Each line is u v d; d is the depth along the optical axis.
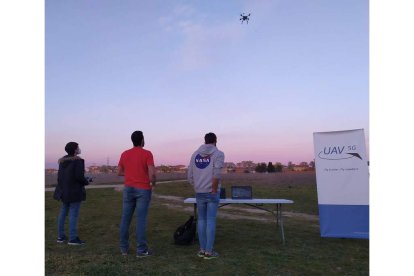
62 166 5.50
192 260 4.62
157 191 17.64
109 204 11.70
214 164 4.71
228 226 7.34
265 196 14.35
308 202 12.15
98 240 5.91
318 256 4.86
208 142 4.94
